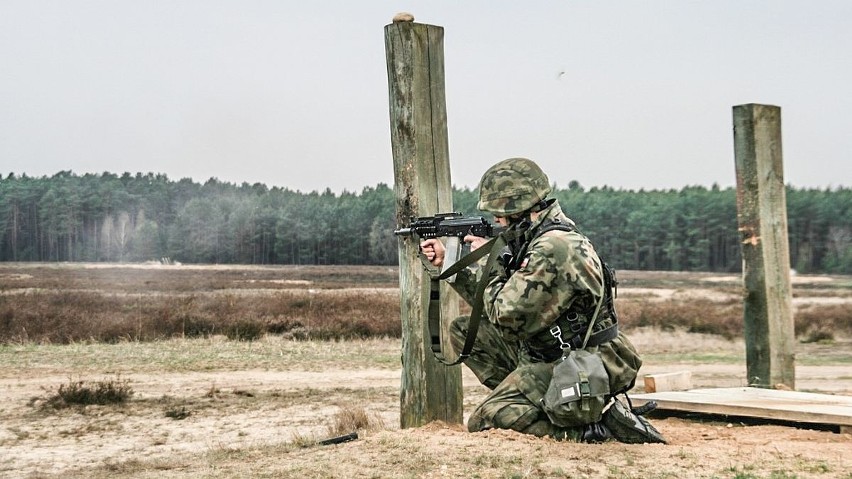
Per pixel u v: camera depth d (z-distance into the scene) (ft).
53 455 25.13
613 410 16.93
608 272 16.78
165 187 447.42
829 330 77.61
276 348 57.67
